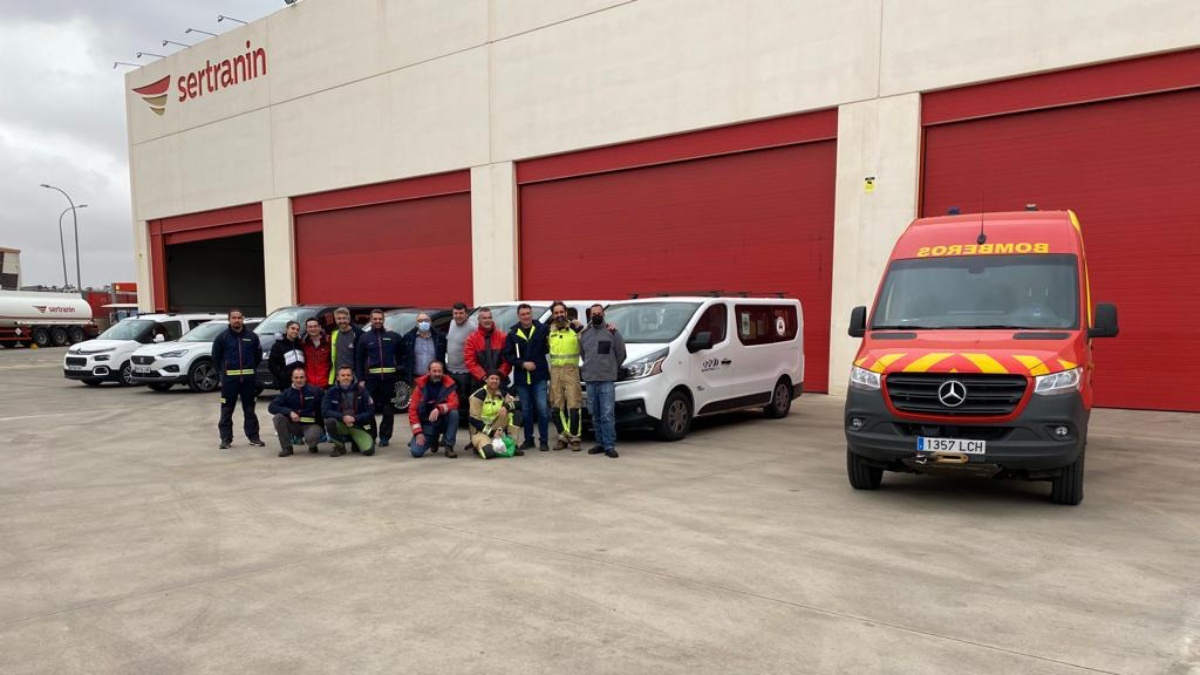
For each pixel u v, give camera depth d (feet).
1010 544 17.03
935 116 43.88
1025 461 18.85
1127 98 38.65
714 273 53.11
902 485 23.17
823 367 48.42
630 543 17.24
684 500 21.33
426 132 70.13
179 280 103.40
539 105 61.82
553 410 30.60
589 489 22.81
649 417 30.12
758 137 50.57
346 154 77.36
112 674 11.18
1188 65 36.96
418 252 72.64
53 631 12.76
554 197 62.23
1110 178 39.27
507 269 64.64
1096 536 17.63
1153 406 38.55
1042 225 23.62
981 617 12.94
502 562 15.98
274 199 84.99
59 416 41.22
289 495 22.40
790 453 28.81
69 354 58.03
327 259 81.20
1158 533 17.87
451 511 20.29
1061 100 40.16
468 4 66.18
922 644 11.89
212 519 19.74
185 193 96.02
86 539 18.06
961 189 43.50
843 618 12.92
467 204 68.39
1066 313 21.12
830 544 17.08
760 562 15.85
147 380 53.06
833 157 47.73
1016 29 40.86
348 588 14.56
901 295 23.29
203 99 92.32
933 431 19.69
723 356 34.24
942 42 43.06
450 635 12.37
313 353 30.48
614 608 13.44
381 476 25.12
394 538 17.83
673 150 54.65
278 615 13.29
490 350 29.63
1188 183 37.35
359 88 75.56
